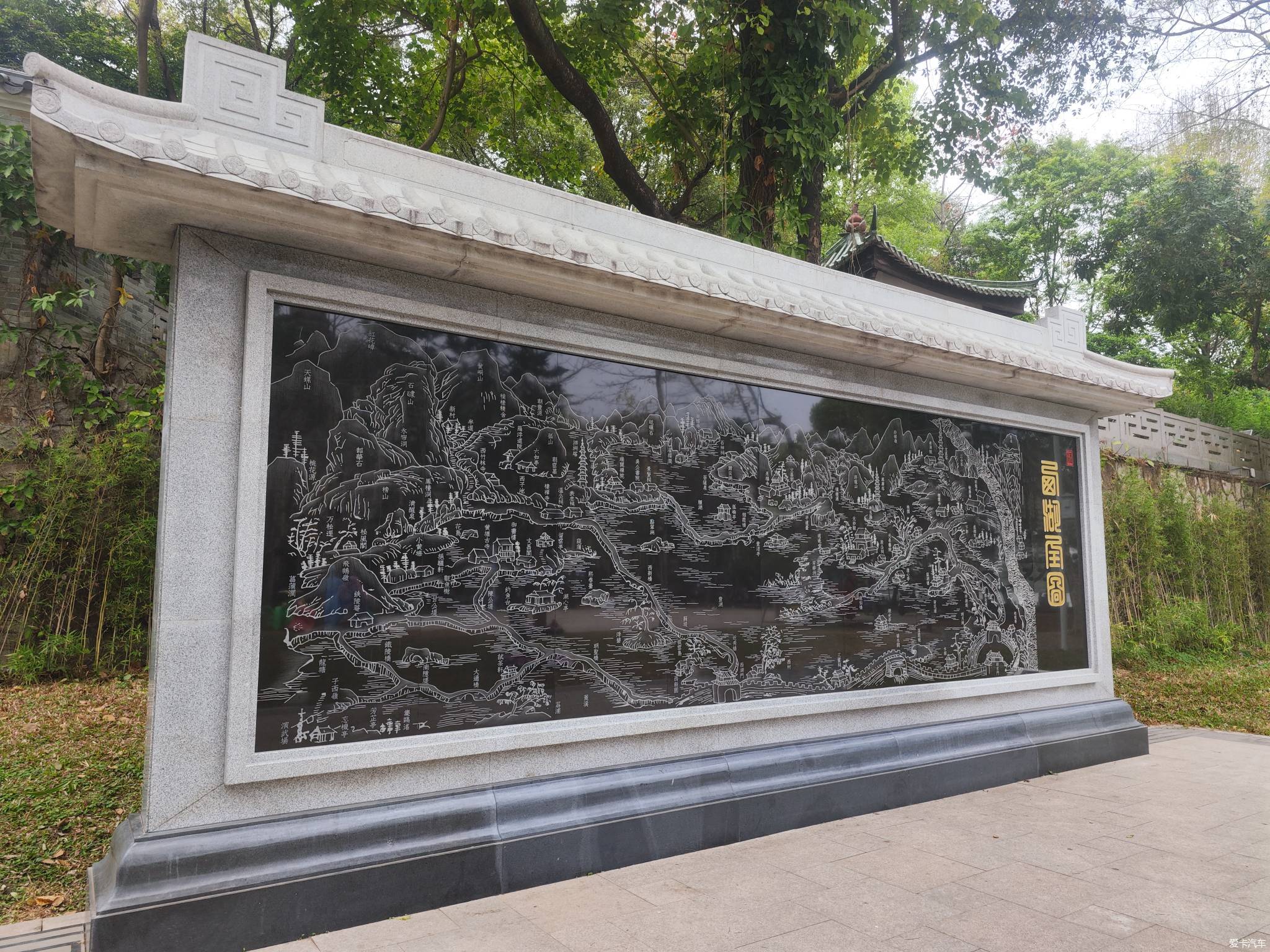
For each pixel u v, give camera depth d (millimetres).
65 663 8484
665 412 4848
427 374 4023
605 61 11258
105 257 10234
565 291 4258
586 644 4379
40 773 5449
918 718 5859
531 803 4027
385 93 12055
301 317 3719
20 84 9023
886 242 9422
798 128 9305
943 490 6281
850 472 5703
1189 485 15750
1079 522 7312
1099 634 7191
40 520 8523
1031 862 4355
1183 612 13164
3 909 3656
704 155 11555
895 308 6355
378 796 3705
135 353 10508
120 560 8773
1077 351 7582
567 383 4484
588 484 4488
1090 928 3545
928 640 6000
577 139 15672
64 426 9383
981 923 3588
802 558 5355
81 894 3816
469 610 4016
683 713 4629
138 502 8969
